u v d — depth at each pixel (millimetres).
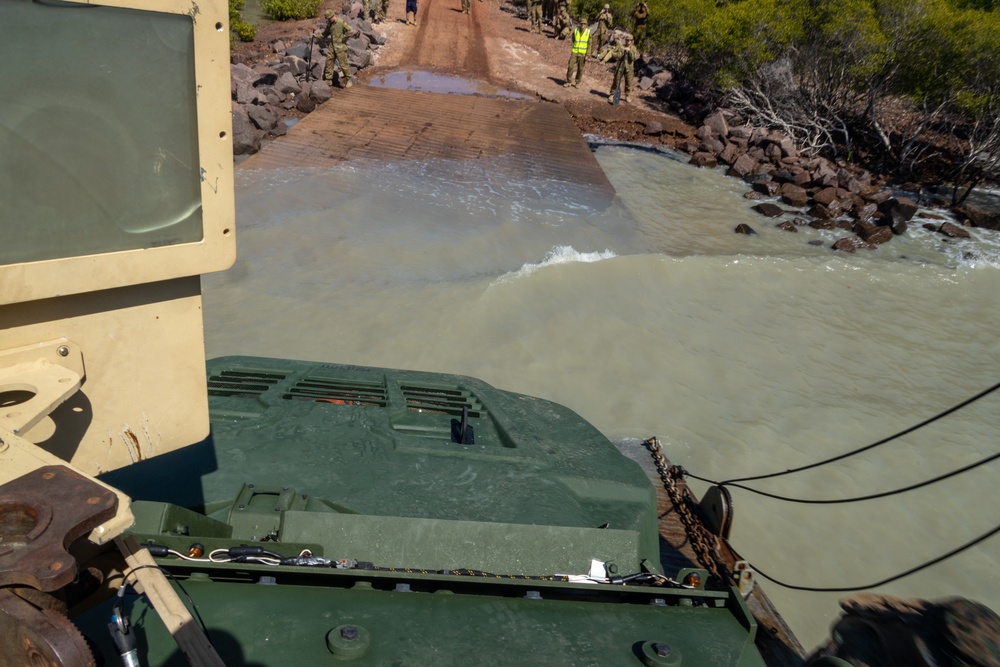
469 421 4742
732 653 2902
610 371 10336
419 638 2729
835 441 9555
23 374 2016
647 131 22047
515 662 2674
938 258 15758
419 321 10539
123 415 2293
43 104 1902
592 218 15000
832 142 22078
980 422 10258
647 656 2752
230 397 4559
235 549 2930
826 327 12469
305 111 19375
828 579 7430
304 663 2545
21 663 1452
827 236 16359
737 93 23219
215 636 2607
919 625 3100
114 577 2004
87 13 1890
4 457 1611
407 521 3348
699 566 5391
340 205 13773
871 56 20766
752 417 9812
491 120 20094
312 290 10984
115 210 2078
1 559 1351
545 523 3699
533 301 11539
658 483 6719
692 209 16984
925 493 8758
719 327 11969
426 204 14320
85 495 1492
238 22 24375
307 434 4164
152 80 2041
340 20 20562
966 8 21094
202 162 2184
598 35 29953
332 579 2963
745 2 23359
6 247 1952
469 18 34688
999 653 2893
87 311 2137
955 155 21984
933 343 12461
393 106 19984
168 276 2225
